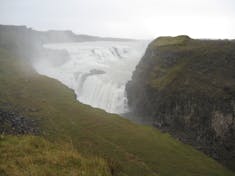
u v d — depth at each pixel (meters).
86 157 26.61
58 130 37.31
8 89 55.59
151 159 32.31
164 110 54.69
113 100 75.31
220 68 52.41
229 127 43.19
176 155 34.75
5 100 47.78
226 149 41.75
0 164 20.89
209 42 64.06
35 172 19.98
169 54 65.25
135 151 33.88
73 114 45.25
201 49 60.09
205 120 46.84
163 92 56.56
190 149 38.62
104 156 30.19
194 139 45.91
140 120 60.69
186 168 31.53
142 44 136.38
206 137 45.31
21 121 37.06
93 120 43.34
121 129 40.91
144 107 61.94
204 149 42.38
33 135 31.17
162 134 42.34
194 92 50.69
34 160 22.38
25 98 51.16
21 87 58.44
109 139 36.66
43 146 26.70
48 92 57.16
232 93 45.16
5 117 36.12
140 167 29.36
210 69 53.56
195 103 49.28
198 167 32.34
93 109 50.00
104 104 77.12
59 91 58.88
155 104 57.66
